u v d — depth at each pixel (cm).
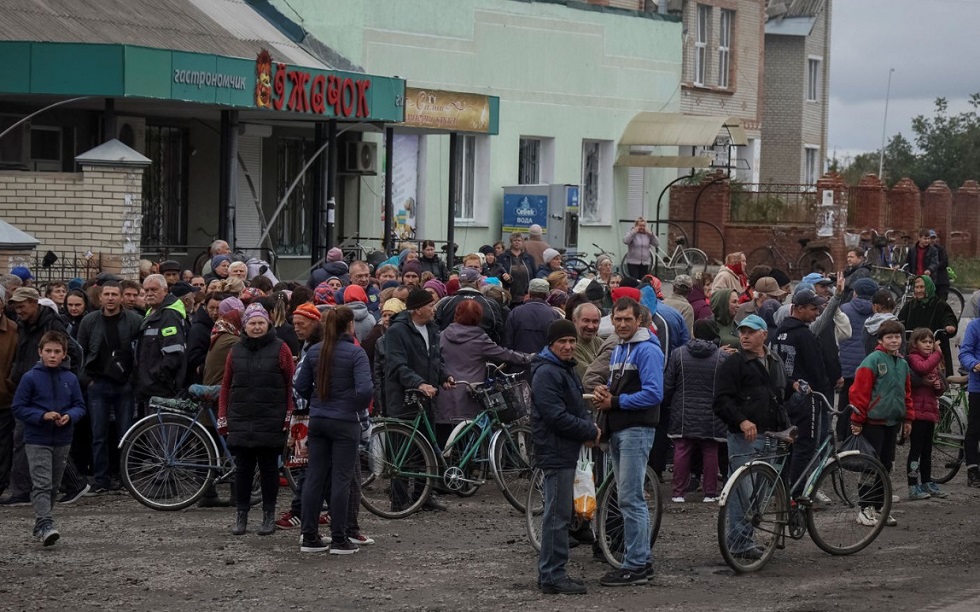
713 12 4541
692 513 1408
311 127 2989
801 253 4153
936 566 1194
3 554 1155
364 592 1057
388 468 1356
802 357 1387
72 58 2094
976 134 7231
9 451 1383
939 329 1861
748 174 4841
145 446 1364
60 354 1191
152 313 1423
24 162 2389
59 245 2077
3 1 2255
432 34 3278
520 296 2175
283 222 3048
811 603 1043
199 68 2208
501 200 3538
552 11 3659
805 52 5506
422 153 3284
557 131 3712
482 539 1263
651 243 3478
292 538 1244
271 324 1240
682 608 1025
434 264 2508
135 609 996
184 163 2806
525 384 1435
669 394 1454
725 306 1664
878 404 1381
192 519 1323
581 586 1069
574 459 1069
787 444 1201
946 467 1625
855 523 1249
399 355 1379
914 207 4759
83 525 1280
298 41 2962
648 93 4050
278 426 1221
